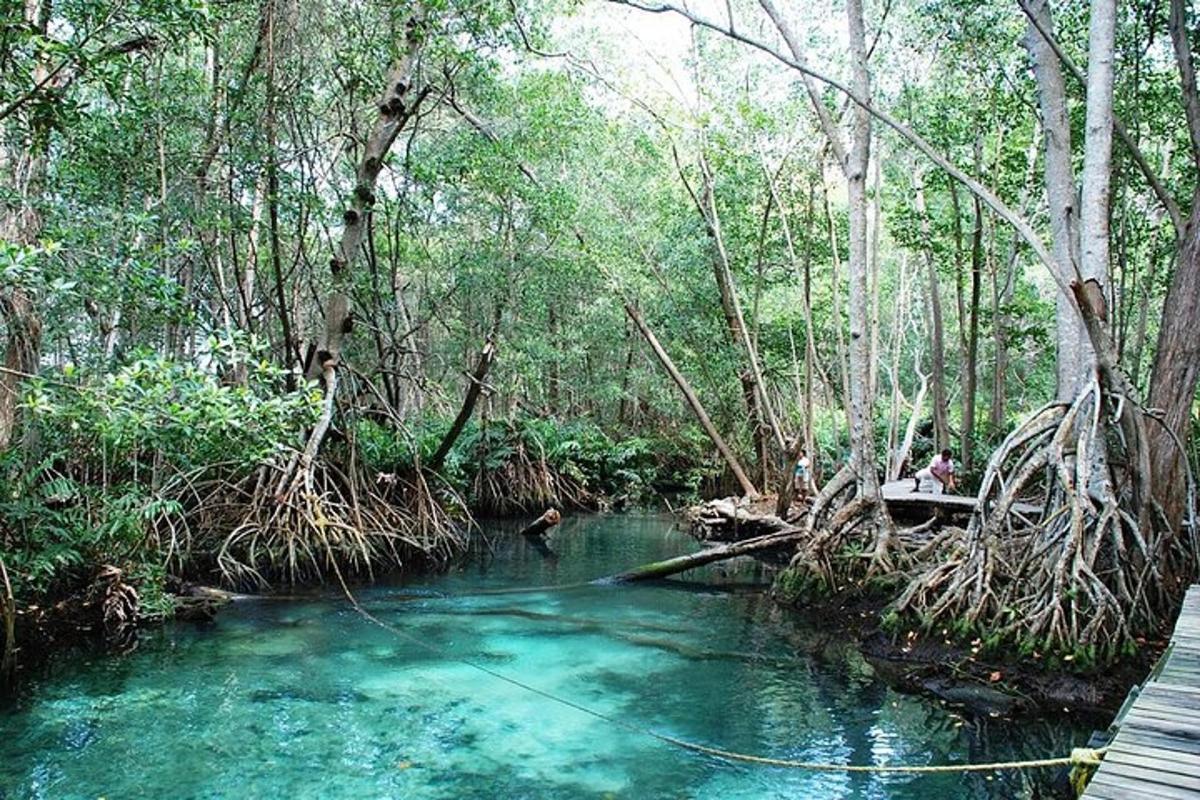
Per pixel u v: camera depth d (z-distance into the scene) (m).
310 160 14.38
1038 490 12.62
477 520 21.14
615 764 6.41
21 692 7.66
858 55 11.69
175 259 13.52
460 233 19.55
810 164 19.47
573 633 10.35
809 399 19.11
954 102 17.17
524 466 22.38
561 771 6.26
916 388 32.81
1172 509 9.37
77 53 6.95
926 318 30.77
